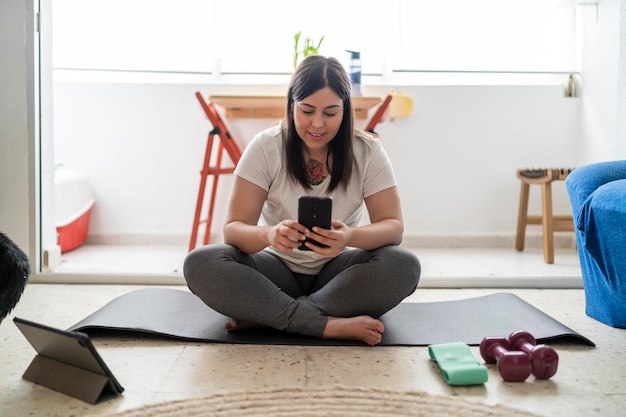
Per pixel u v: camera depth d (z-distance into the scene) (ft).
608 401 3.67
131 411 3.43
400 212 5.24
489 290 6.99
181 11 11.18
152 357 4.44
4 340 4.85
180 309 5.61
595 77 10.37
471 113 10.84
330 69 4.78
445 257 9.75
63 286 7.06
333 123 4.79
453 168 10.90
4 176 7.16
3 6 7.05
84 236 10.50
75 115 10.66
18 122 7.14
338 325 4.72
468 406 3.51
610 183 5.12
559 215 10.38
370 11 11.27
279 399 3.60
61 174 9.93
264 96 9.27
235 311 4.80
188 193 10.79
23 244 7.22
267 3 11.19
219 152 10.12
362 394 3.67
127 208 10.82
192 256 4.81
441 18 11.31
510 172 10.96
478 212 10.98
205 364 4.29
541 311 5.73
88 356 3.61
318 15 11.25
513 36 11.33
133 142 10.71
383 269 4.74
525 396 3.74
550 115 10.93
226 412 3.42
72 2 11.02
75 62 11.13
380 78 11.34
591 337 5.06
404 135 10.82
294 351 4.59
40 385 3.91
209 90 10.67
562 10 11.18
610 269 5.12
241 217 5.09
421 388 3.86
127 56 11.22
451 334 4.98
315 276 5.41
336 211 5.25
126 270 8.33
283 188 5.22
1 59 7.07
